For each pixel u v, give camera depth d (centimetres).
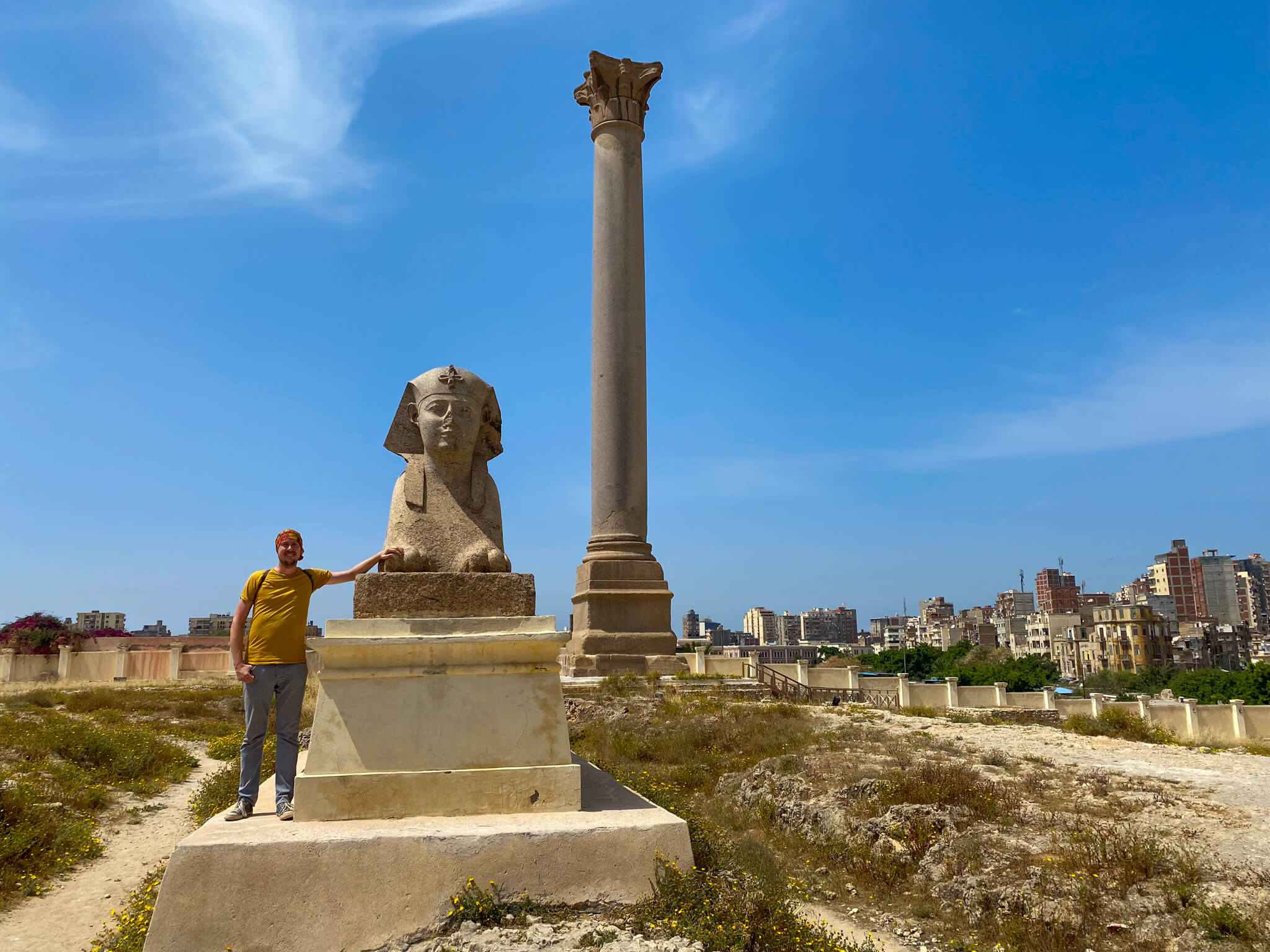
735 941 503
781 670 2819
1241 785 1068
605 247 2520
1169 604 16362
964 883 823
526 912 494
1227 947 656
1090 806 980
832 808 1039
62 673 3562
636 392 2466
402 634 578
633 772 1291
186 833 1098
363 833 500
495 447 717
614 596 2302
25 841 935
